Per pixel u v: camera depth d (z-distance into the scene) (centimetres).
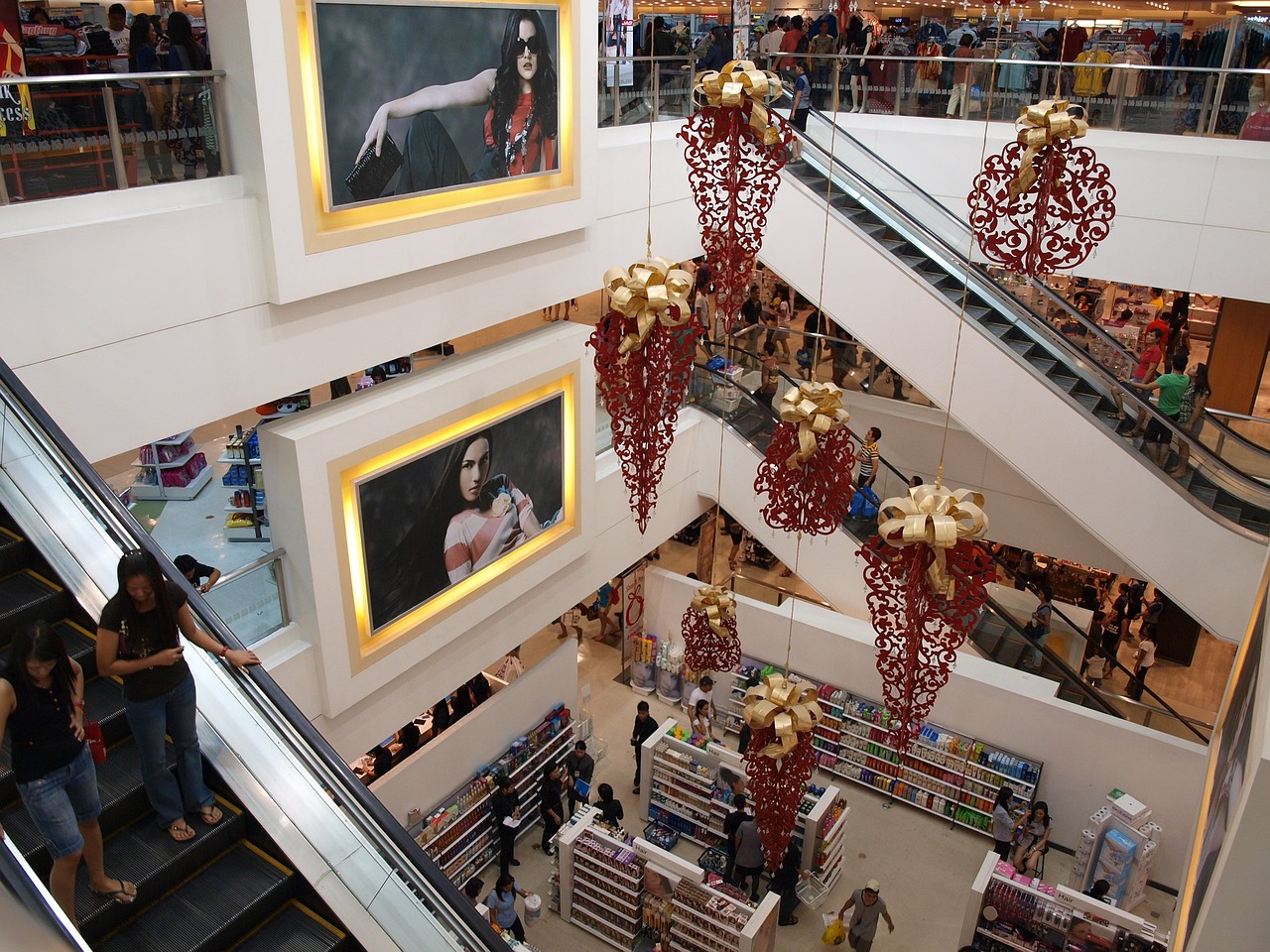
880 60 1198
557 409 1088
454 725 1155
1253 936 308
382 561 909
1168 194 1091
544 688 1295
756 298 1588
